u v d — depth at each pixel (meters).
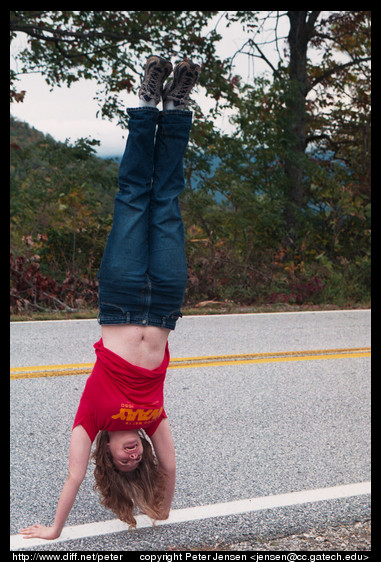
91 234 13.24
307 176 17.53
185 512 3.60
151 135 3.34
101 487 3.25
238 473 4.19
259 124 15.62
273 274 14.32
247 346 8.18
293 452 4.61
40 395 5.66
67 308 10.83
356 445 4.81
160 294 3.23
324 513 3.66
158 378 3.24
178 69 3.29
